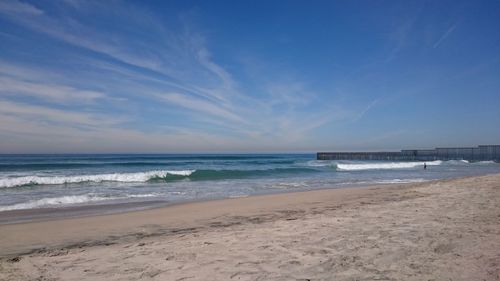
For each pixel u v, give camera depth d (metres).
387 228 6.30
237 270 4.23
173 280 3.94
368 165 39.62
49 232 7.24
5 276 4.20
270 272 4.14
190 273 4.16
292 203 11.34
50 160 53.03
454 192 12.05
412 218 7.22
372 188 15.91
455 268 4.11
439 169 37.12
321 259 4.58
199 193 15.27
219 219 8.61
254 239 5.76
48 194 14.48
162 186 18.22
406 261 4.41
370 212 8.19
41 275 4.21
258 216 8.93
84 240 6.52
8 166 33.16
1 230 7.45
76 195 14.16
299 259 4.60
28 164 36.03
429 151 68.62
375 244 5.22
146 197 13.77
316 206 10.54
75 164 37.91
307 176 25.77
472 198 10.16
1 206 11.29
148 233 7.09
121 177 21.12
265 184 19.44
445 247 4.96
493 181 15.92
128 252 5.18
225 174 26.05
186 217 8.95
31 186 17.83
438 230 6.02
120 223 8.19
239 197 13.35
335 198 12.48
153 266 4.46
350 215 7.88
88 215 9.73
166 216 9.12
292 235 5.97
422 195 12.17
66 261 4.79
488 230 5.95
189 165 41.06
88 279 4.04
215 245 5.43
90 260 4.82
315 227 6.59
